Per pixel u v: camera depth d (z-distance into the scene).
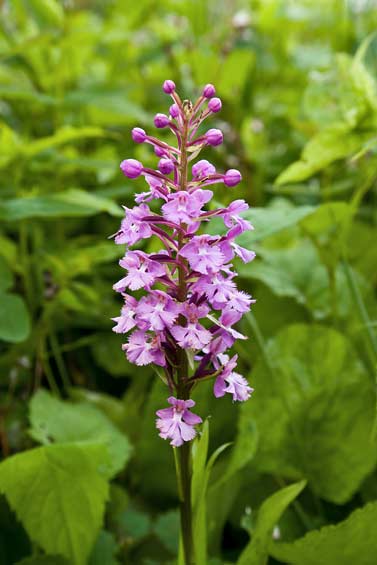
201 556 0.37
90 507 0.42
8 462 0.40
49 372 0.54
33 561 0.41
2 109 0.78
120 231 0.34
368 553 0.38
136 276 0.33
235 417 0.48
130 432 0.52
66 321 0.59
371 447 0.46
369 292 0.54
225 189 0.65
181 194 0.32
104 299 0.62
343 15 0.86
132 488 0.50
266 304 0.55
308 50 0.86
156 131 0.71
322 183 0.68
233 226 0.34
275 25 0.87
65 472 0.41
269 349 0.49
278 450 0.47
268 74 0.89
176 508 0.50
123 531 0.46
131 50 0.87
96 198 0.51
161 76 0.85
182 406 0.33
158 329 0.32
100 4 1.13
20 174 0.58
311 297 0.54
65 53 0.73
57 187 0.65
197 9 0.82
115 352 0.58
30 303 0.56
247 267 0.54
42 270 0.58
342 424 0.47
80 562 0.42
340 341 0.48
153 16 0.92
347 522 0.38
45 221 0.65
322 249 0.51
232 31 0.81
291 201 0.72
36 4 0.72
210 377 0.34
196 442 0.36
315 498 0.47
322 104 0.53
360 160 0.57
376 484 0.47
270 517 0.39
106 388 0.61
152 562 0.44
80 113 0.74
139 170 0.34
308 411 0.47
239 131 0.76
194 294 0.34
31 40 0.63
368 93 0.49
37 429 0.46
